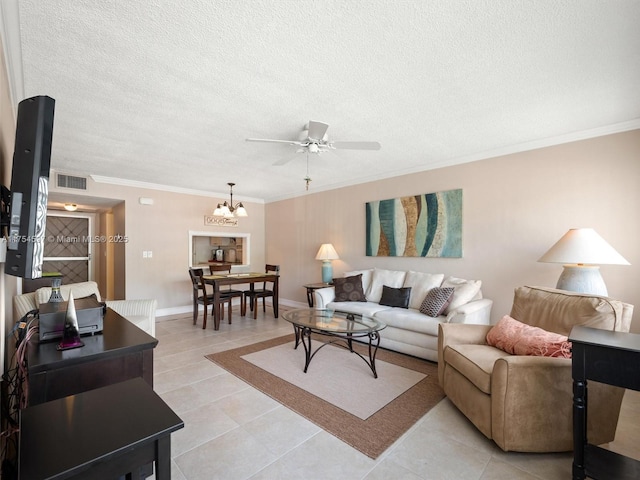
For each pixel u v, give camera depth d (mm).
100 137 3232
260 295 5391
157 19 1603
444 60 1972
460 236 4020
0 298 1447
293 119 2828
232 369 3045
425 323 3289
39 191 1167
